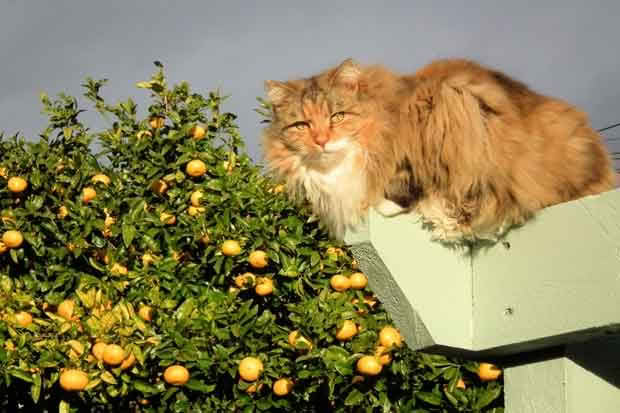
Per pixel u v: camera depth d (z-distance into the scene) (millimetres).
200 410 3852
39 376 3773
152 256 4062
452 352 2988
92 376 3740
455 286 2979
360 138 3387
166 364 3766
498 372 3611
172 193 4121
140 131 4289
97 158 4254
